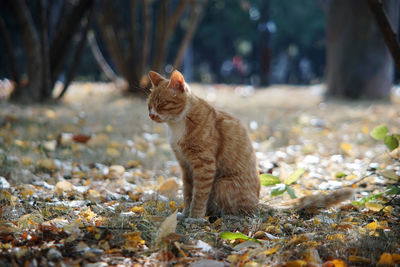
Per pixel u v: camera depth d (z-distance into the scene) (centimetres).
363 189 511
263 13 2802
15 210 411
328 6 1620
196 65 4397
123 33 1556
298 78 4744
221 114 451
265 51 2766
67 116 981
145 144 748
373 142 764
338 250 334
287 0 3916
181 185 555
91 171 589
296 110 1250
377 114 1087
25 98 1161
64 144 713
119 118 989
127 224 373
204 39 3962
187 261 312
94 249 321
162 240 331
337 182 523
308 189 542
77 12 1228
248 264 295
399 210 433
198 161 429
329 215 420
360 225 393
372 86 1513
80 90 1683
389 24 488
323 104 1365
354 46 1509
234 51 4425
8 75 2461
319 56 4591
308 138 852
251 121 1014
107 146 717
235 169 444
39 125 848
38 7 1162
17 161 585
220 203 448
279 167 648
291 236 366
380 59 1502
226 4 3872
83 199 472
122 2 2856
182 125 430
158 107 429
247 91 2064
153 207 437
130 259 313
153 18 3069
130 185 541
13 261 291
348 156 699
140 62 1471
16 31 2577
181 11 1401
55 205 430
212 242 348
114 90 1620
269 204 455
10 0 1126
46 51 1193
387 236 352
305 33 4019
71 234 343
